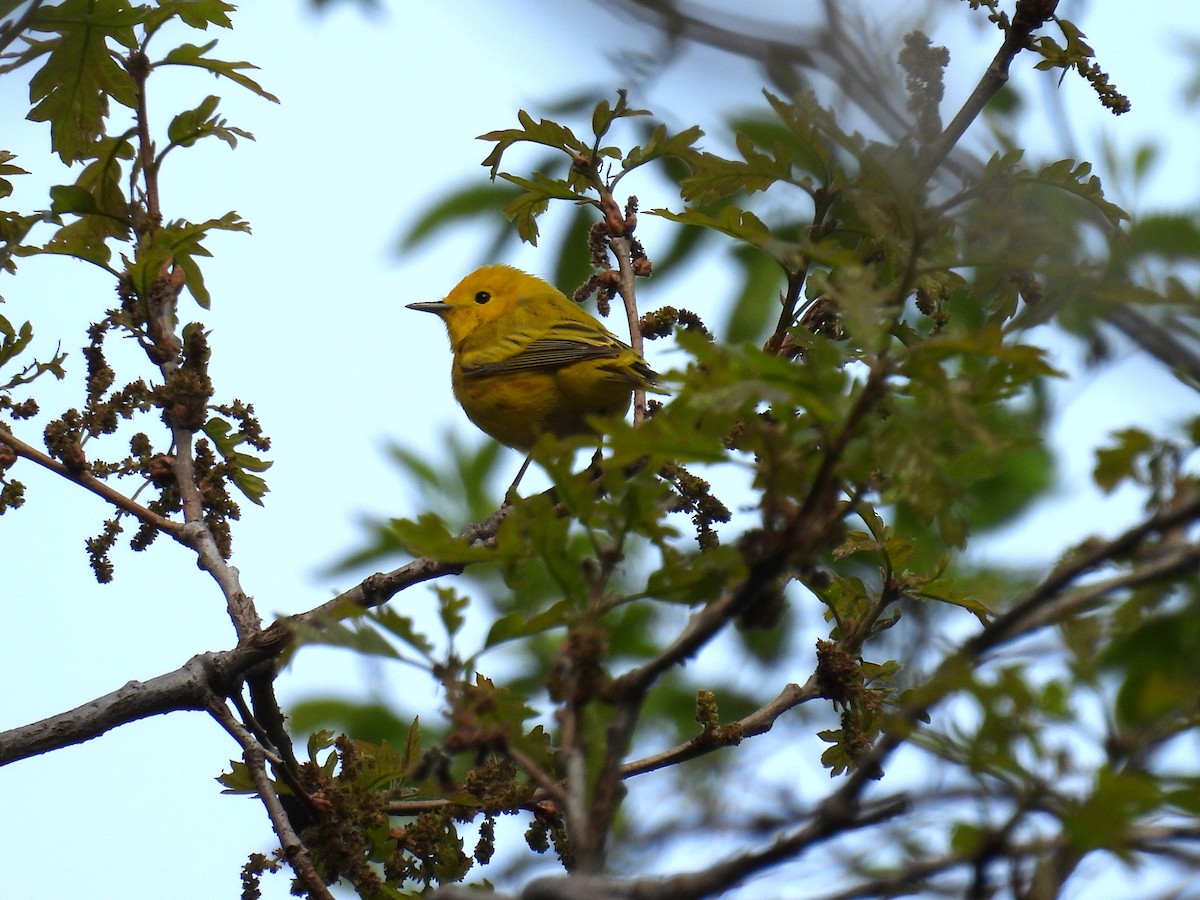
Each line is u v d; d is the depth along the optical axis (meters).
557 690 4.91
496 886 7.94
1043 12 7.41
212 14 9.75
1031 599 4.34
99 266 9.50
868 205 6.69
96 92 9.79
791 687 8.04
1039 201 6.51
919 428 4.61
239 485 9.60
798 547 4.53
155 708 8.50
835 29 6.77
